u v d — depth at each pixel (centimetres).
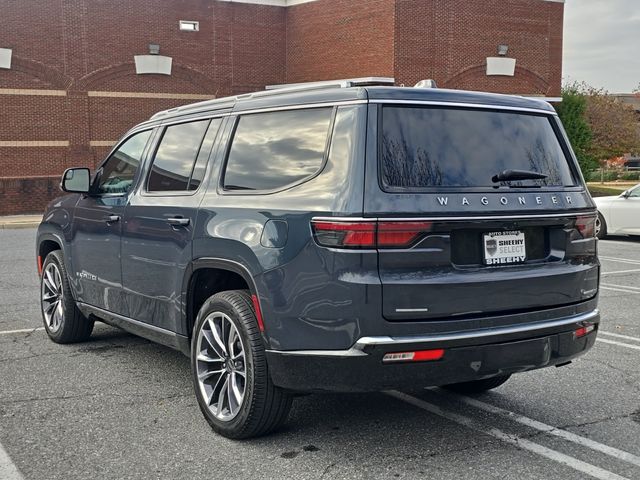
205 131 493
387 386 367
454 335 371
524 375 576
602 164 4775
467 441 428
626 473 383
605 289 1011
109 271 565
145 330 528
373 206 362
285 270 385
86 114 2556
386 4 2522
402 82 2533
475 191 390
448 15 2594
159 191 515
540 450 415
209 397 442
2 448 415
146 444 420
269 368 398
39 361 604
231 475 377
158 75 2656
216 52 2745
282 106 432
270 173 423
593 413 482
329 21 2703
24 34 2447
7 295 917
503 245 398
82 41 2531
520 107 436
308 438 430
